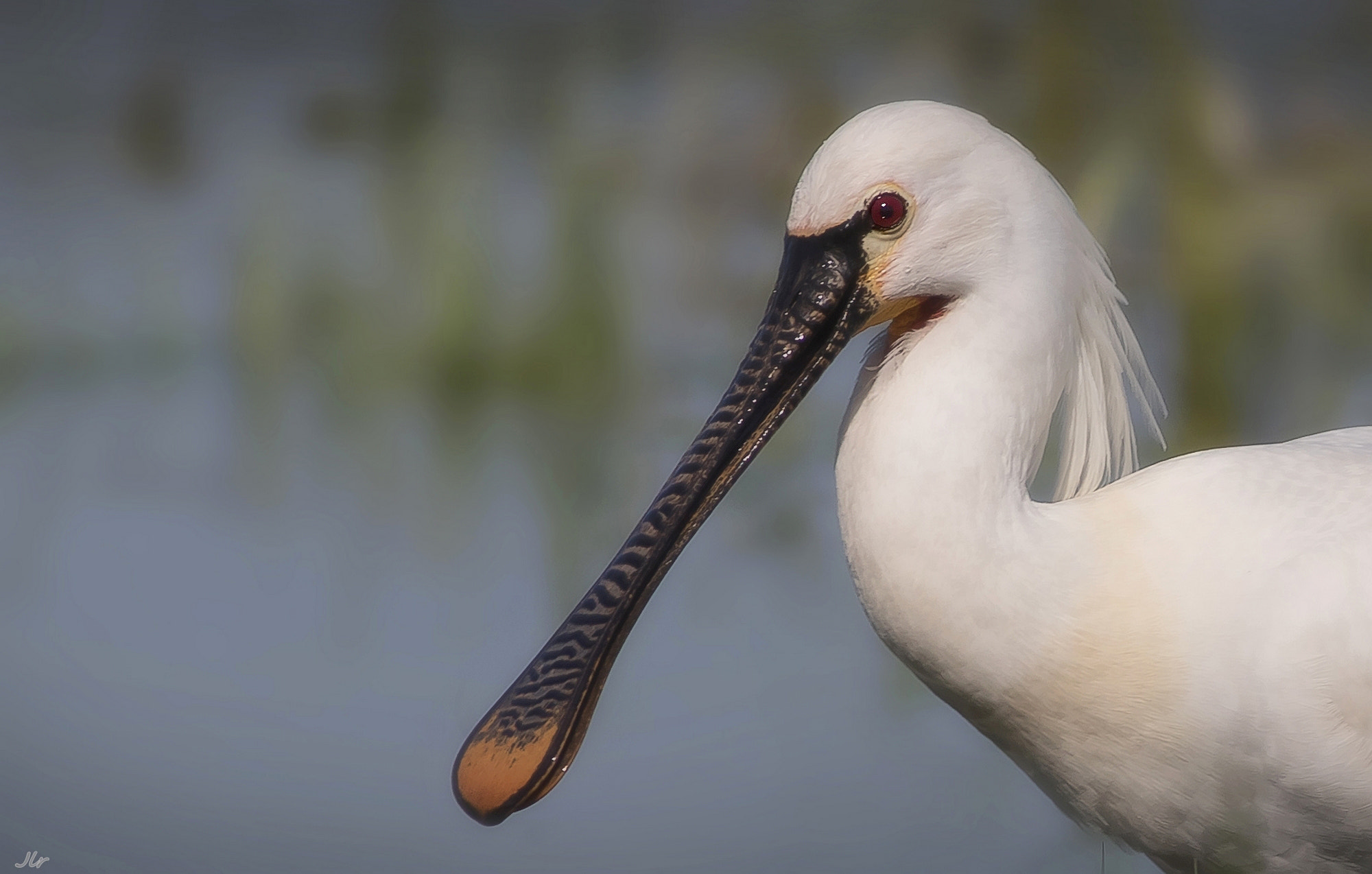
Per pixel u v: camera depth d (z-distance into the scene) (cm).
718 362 1458
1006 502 610
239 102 1844
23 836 836
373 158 1709
